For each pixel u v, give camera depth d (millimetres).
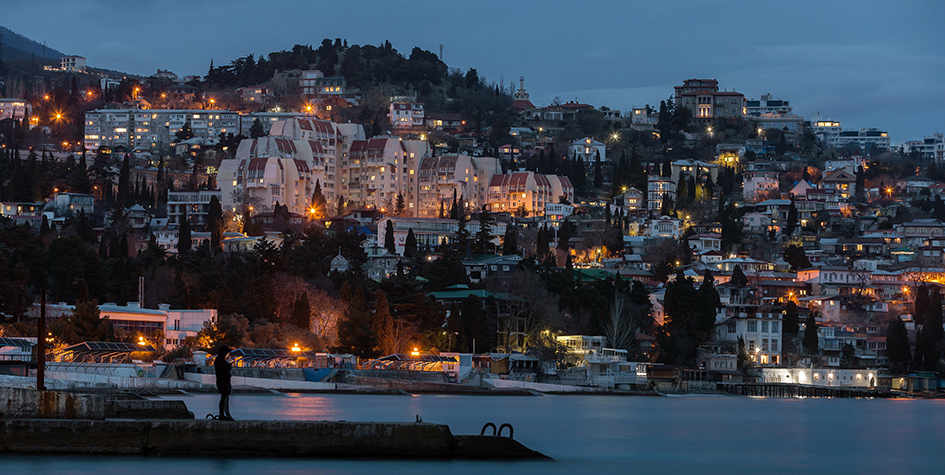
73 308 159125
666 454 90500
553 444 95875
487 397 165750
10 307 153000
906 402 199125
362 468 58250
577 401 165375
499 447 64250
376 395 157250
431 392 166500
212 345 158500
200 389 137125
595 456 87312
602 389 192250
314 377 157250
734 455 92250
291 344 167000
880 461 91125
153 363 142750
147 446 56219
